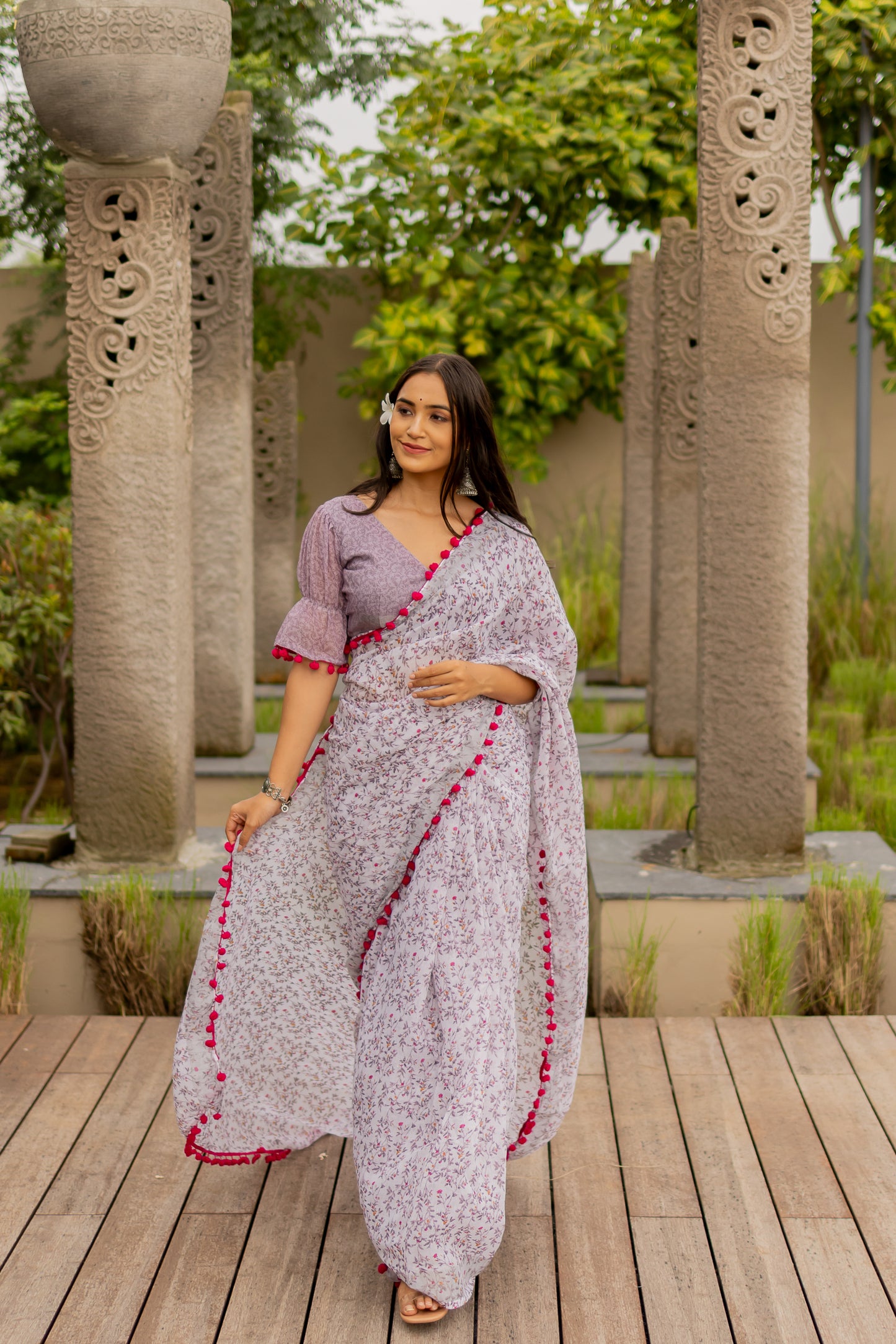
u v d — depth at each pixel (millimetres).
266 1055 2727
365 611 2516
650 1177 2908
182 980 3975
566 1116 3188
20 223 8805
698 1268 2568
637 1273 2555
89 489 4176
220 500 5820
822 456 9727
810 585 8430
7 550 6145
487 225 9180
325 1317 2432
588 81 8539
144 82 3875
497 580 2537
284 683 8070
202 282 5730
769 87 4008
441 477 2578
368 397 9750
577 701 7090
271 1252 2633
